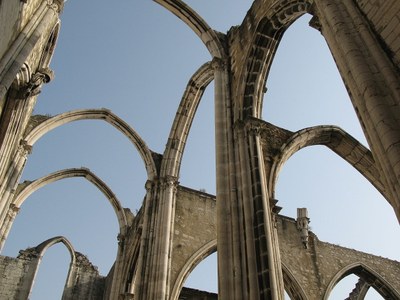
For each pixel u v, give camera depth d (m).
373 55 7.68
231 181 12.95
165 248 18.98
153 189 22.00
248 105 14.76
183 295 26.17
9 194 18.20
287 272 24.75
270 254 10.78
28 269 33.84
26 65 14.62
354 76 7.52
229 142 14.03
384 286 27.22
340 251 27.81
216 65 16.92
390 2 7.77
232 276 11.03
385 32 7.79
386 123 6.63
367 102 7.06
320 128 19.03
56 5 12.53
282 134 17.73
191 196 25.48
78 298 34.69
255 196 12.21
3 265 33.34
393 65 7.45
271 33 15.58
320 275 25.75
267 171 15.84
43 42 15.05
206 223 24.73
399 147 6.31
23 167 19.84
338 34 8.22
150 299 17.39
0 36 8.95
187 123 23.81
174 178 22.19
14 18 9.63
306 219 27.83
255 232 11.47
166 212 20.53
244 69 15.33
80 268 36.41
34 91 16.09
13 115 15.47
